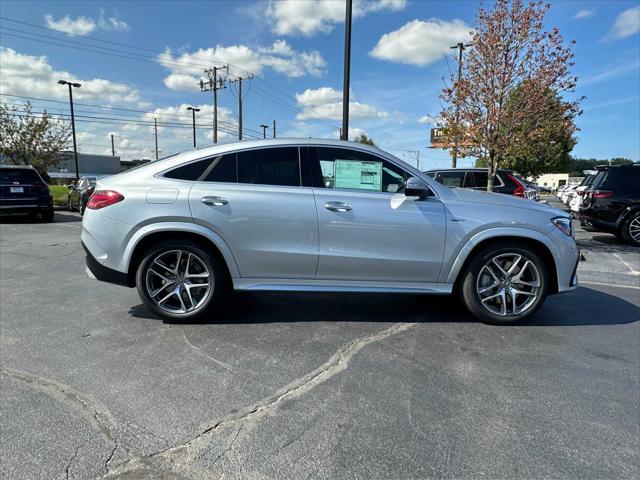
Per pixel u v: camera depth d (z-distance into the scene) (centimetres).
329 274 411
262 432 245
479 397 287
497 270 426
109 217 398
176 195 395
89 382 298
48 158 3080
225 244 399
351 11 934
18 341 367
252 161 410
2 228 1162
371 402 278
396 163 419
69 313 443
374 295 529
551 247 414
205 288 415
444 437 243
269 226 399
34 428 245
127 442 234
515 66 820
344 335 393
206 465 217
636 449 236
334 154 415
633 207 941
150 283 410
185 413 262
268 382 302
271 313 452
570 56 802
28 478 205
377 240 405
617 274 645
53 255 759
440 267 414
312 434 243
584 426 257
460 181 1094
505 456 228
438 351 361
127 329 399
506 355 356
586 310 487
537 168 2909
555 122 864
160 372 314
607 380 315
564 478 212
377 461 222
